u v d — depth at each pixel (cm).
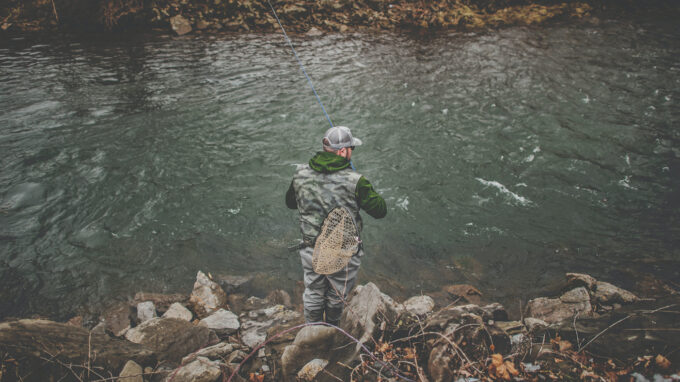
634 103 964
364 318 301
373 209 263
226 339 370
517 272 513
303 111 939
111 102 957
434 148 791
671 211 618
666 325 274
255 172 717
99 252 530
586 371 253
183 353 325
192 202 635
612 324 290
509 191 671
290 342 328
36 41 1401
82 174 685
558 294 469
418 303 426
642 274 500
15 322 270
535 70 1180
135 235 563
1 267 500
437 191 673
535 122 881
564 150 781
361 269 516
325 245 266
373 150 786
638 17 1823
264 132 848
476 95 1018
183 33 1523
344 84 1094
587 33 1574
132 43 1415
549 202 647
